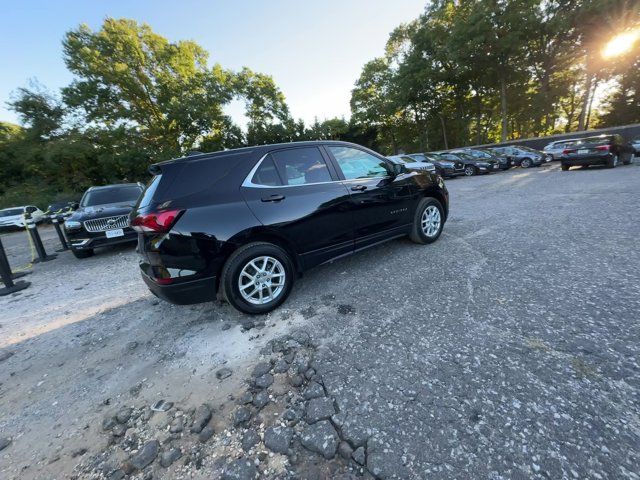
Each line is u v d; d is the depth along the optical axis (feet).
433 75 93.50
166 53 86.38
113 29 80.84
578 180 32.04
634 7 65.05
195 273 8.75
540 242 13.35
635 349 6.46
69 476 5.28
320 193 10.64
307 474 4.80
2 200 82.12
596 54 79.97
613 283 9.13
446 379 6.26
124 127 86.38
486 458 4.67
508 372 6.24
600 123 108.58
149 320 10.84
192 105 85.10
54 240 36.32
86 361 8.84
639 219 14.96
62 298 14.34
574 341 6.90
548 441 4.80
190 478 4.98
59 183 88.58
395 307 9.32
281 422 5.82
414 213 13.80
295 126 112.16
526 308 8.39
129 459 5.47
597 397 5.45
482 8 76.59
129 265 18.88
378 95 123.95
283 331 8.84
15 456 5.83
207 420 6.09
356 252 11.91
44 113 86.28
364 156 12.45
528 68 87.56
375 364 6.98
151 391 7.18
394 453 4.92
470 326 7.91
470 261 12.09
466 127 112.16
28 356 9.50
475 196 29.43
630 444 4.62
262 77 100.68
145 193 9.70
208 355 8.27
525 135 122.42
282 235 9.82
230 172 9.48
